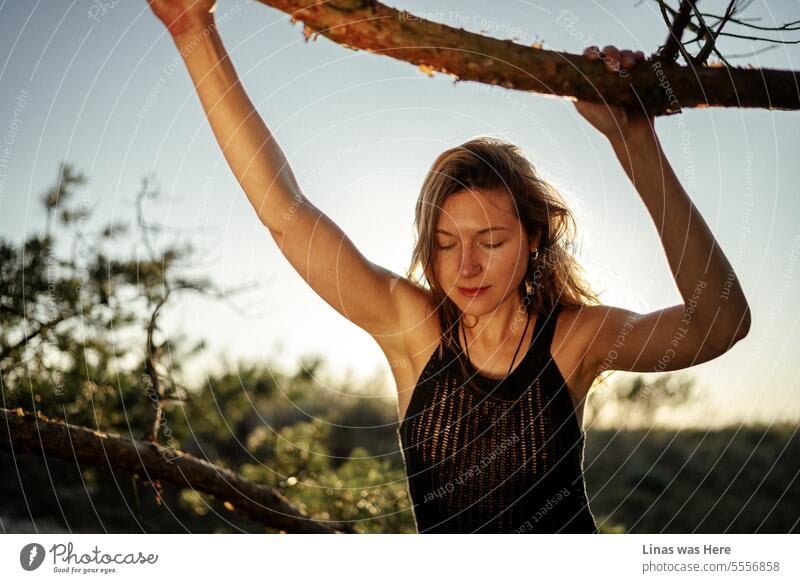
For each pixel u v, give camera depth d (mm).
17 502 5641
